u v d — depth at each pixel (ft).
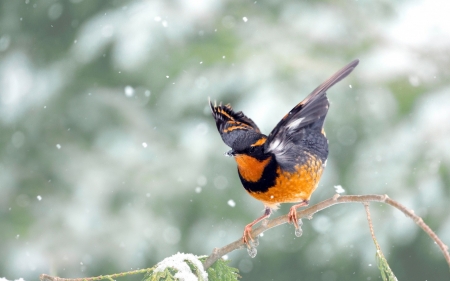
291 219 18.03
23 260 44.11
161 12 46.55
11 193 47.80
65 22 51.39
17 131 50.70
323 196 42.37
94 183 46.70
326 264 42.11
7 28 52.85
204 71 44.60
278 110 40.98
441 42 44.86
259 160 20.45
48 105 50.34
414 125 41.06
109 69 49.03
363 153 41.24
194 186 45.42
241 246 16.67
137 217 45.27
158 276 15.49
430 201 38.75
